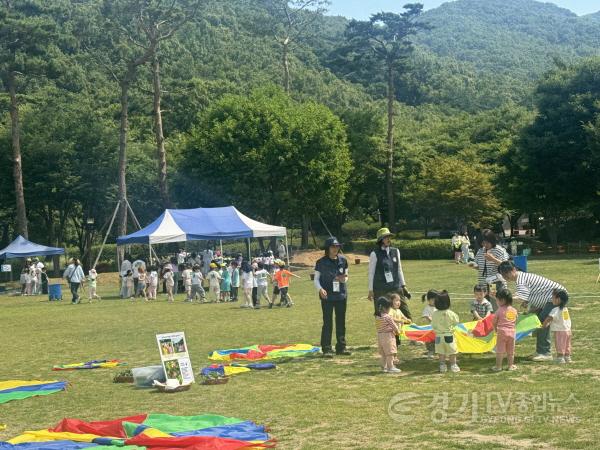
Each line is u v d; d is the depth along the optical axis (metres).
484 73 196.75
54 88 74.62
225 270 30.12
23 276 43.38
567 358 11.68
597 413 8.39
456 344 12.02
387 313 11.98
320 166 55.09
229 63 108.62
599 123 45.97
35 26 47.84
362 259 53.00
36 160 62.03
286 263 45.00
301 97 89.19
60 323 24.39
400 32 64.81
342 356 13.94
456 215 60.38
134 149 66.50
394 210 71.62
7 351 17.89
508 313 11.38
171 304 29.98
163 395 11.20
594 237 61.88
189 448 7.52
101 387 12.17
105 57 52.94
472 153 65.50
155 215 66.38
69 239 81.50
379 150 64.50
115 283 46.44
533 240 58.97
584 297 20.67
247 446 7.63
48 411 10.49
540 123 51.66
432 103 126.81
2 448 7.98
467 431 7.98
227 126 54.50
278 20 80.12
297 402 10.05
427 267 42.53
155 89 52.12
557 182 50.12
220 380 11.84
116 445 7.96
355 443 7.78
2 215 65.75
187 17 53.41
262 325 20.20
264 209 55.78
